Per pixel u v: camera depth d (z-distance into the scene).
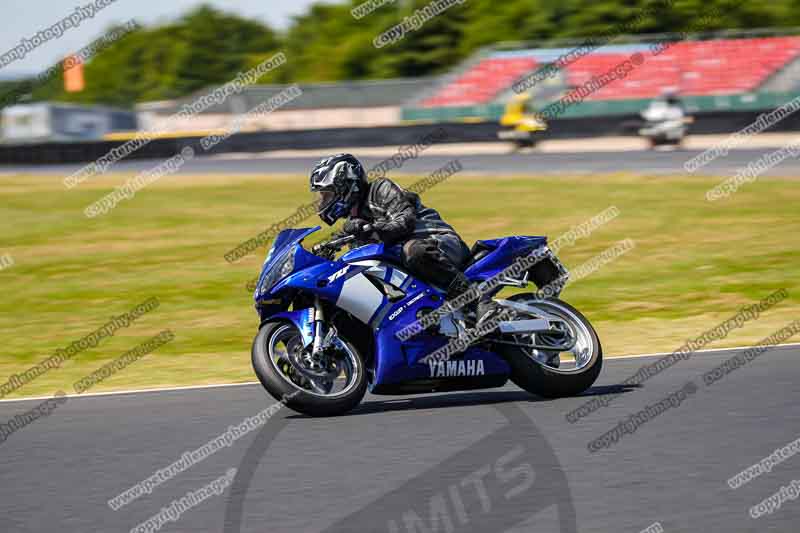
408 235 23.73
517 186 76.31
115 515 16.38
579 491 16.81
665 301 41.31
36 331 40.06
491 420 21.78
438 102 141.25
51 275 51.81
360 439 20.50
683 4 155.88
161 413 23.86
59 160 120.19
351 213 24.20
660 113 104.12
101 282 49.56
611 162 89.81
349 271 22.86
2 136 145.25
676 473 17.62
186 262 53.84
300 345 22.61
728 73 133.75
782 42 136.50
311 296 22.88
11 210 76.62
